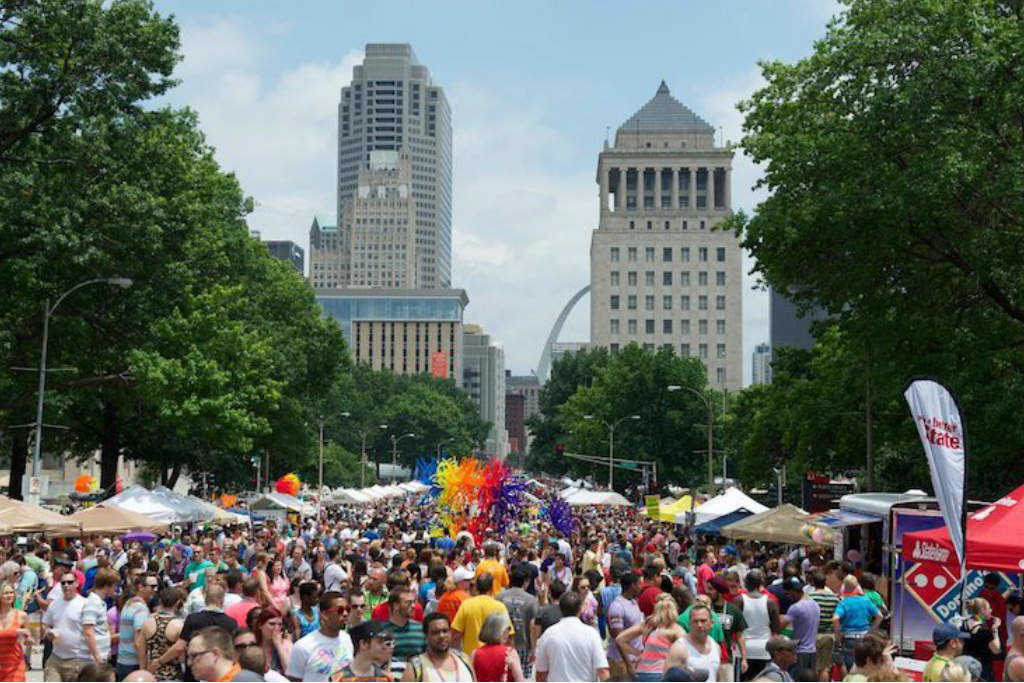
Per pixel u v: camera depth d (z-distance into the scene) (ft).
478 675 39.93
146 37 134.31
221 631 30.01
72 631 50.08
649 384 378.73
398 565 66.95
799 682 53.16
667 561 104.83
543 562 76.59
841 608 55.67
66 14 128.06
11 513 83.30
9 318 139.95
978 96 102.17
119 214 132.67
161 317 154.10
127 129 135.23
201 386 157.58
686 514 144.56
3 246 128.16
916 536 59.77
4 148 132.57
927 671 38.81
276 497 186.70
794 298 120.88
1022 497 55.01
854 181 105.81
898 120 104.12
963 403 108.06
